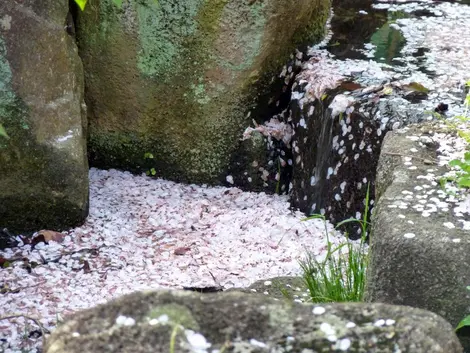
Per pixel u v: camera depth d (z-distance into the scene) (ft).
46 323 9.97
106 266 11.41
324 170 12.66
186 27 12.91
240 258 11.81
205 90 13.26
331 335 5.40
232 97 13.30
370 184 12.05
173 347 5.25
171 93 13.33
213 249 12.03
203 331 5.45
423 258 7.81
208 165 13.78
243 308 5.59
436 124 10.40
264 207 13.26
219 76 13.15
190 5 12.78
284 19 12.92
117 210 12.89
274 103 13.71
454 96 12.22
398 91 12.34
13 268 11.19
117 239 12.09
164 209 13.01
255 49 12.91
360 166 12.10
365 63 13.50
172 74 13.20
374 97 12.15
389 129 11.69
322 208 12.78
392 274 7.97
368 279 8.34
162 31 12.97
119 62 13.20
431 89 12.48
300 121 13.20
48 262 11.40
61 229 12.10
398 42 14.40
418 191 8.71
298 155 13.34
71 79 11.80
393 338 5.32
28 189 11.62
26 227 11.89
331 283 10.18
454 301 7.80
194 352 5.28
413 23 15.26
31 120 11.39
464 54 13.94
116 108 13.53
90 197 13.17
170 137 13.67
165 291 5.69
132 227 12.47
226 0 12.67
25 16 11.21
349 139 12.17
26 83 11.30
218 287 10.85
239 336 5.43
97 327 5.44
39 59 11.38
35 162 11.52
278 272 11.43
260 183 13.76
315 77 13.12
